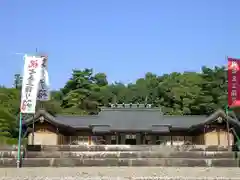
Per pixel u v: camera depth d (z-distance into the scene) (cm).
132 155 3497
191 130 5984
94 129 6303
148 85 12750
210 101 9631
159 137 6438
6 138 6262
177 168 3039
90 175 2970
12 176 2938
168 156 3516
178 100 10562
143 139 6419
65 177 2927
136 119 6875
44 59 3762
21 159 3275
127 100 11388
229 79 4053
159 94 11412
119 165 3300
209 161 3291
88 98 11244
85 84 12075
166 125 6297
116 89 12288
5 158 3284
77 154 3494
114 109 7331
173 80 12250
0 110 7212
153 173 2991
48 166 3269
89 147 3875
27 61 3356
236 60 4072
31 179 2872
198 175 2966
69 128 5866
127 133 6334
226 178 2898
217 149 3869
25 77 3322
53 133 5431
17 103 9075
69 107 10869
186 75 12569
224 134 5353
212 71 11094
